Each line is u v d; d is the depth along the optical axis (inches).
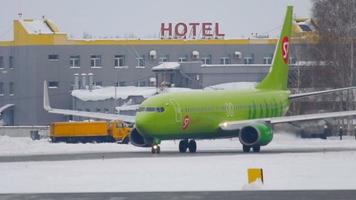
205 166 6791.3
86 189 5349.4
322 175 6067.9
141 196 4938.5
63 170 6530.5
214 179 5841.5
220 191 5123.0
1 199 4879.4
